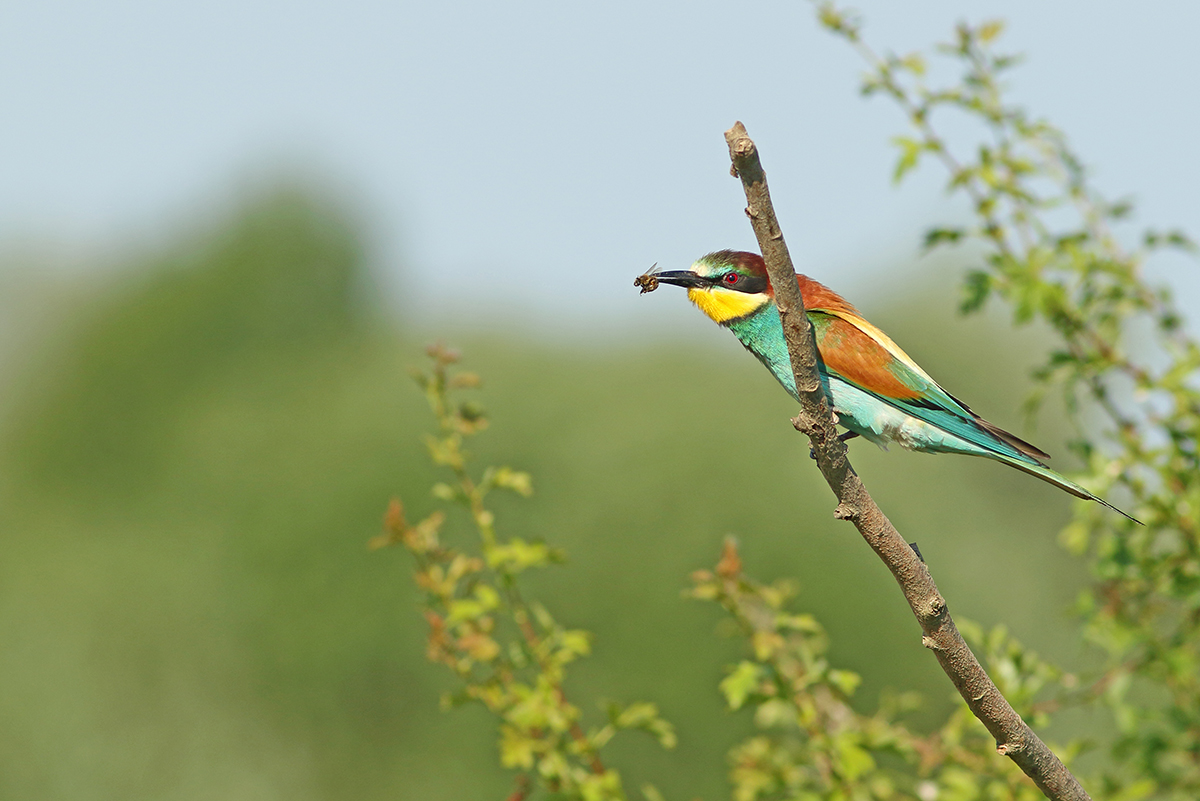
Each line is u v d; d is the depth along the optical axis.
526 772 5.12
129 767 18.58
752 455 18.45
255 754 18.72
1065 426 16.88
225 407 23.05
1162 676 5.33
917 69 5.69
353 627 18.22
